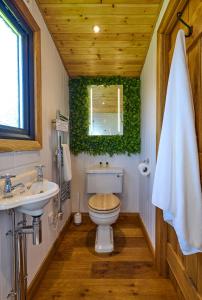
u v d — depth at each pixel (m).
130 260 1.89
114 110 2.81
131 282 1.60
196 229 1.04
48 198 1.01
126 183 2.83
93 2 1.74
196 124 1.13
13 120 1.47
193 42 1.14
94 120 2.82
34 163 1.54
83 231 2.49
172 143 1.19
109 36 2.10
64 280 1.62
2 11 1.27
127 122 2.75
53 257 1.92
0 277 1.06
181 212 1.05
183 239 1.05
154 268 1.77
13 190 1.07
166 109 1.23
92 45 2.21
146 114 2.29
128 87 2.72
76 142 2.77
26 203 0.94
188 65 1.22
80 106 2.75
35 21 1.59
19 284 1.16
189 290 1.23
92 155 2.81
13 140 1.23
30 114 1.60
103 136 2.76
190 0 1.20
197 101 1.12
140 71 2.62
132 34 2.07
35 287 1.49
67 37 2.09
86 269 1.76
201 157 1.09
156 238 1.75
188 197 1.05
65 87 2.58
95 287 1.54
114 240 2.25
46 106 1.85
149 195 2.09
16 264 1.12
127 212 2.86
